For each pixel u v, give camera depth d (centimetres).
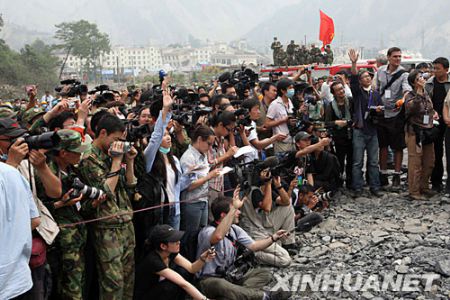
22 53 6925
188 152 663
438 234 770
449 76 1052
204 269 627
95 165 512
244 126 780
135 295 552
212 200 714
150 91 883
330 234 809
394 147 1020
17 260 383
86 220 509
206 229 646
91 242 517
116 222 514
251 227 745
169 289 546
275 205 754
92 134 652
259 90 1198
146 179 590
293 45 2092
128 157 548
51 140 421
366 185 1081
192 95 895
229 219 622
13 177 388
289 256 711
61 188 462
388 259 691
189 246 658
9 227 381
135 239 602
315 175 941
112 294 509
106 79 11775
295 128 936
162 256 554
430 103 948
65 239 479
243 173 716
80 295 488
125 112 774
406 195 1002
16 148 406
